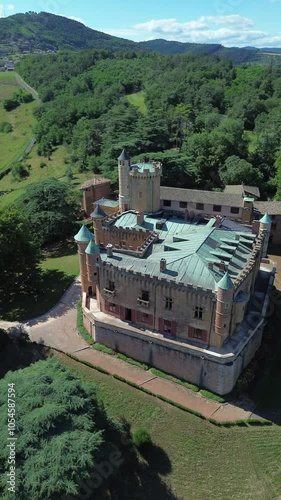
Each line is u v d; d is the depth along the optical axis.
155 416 53.84
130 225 77.38
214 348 56.31
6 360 63.53
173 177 120.38
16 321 72.62
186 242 64.62
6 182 161.88
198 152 133.88
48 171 159.88
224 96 197.50
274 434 51.59
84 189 113.25
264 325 66.44
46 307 76.50
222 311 52.75
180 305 56.56
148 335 59.50
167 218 79.88
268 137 136.25
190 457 49.25
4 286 76.88
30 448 37.38
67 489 34.94
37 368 47.62
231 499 45.22
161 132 139.12
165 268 58.72
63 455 36.59
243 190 107.12
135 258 63.22
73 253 99.69
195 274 57.06
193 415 53.84
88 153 156.50
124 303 62.34
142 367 61.28
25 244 79.94
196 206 100.44
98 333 64.62
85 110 187.62
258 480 47.03
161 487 46.12
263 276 75.75
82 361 61.47
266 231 78.31
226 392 56.84
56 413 39.12
